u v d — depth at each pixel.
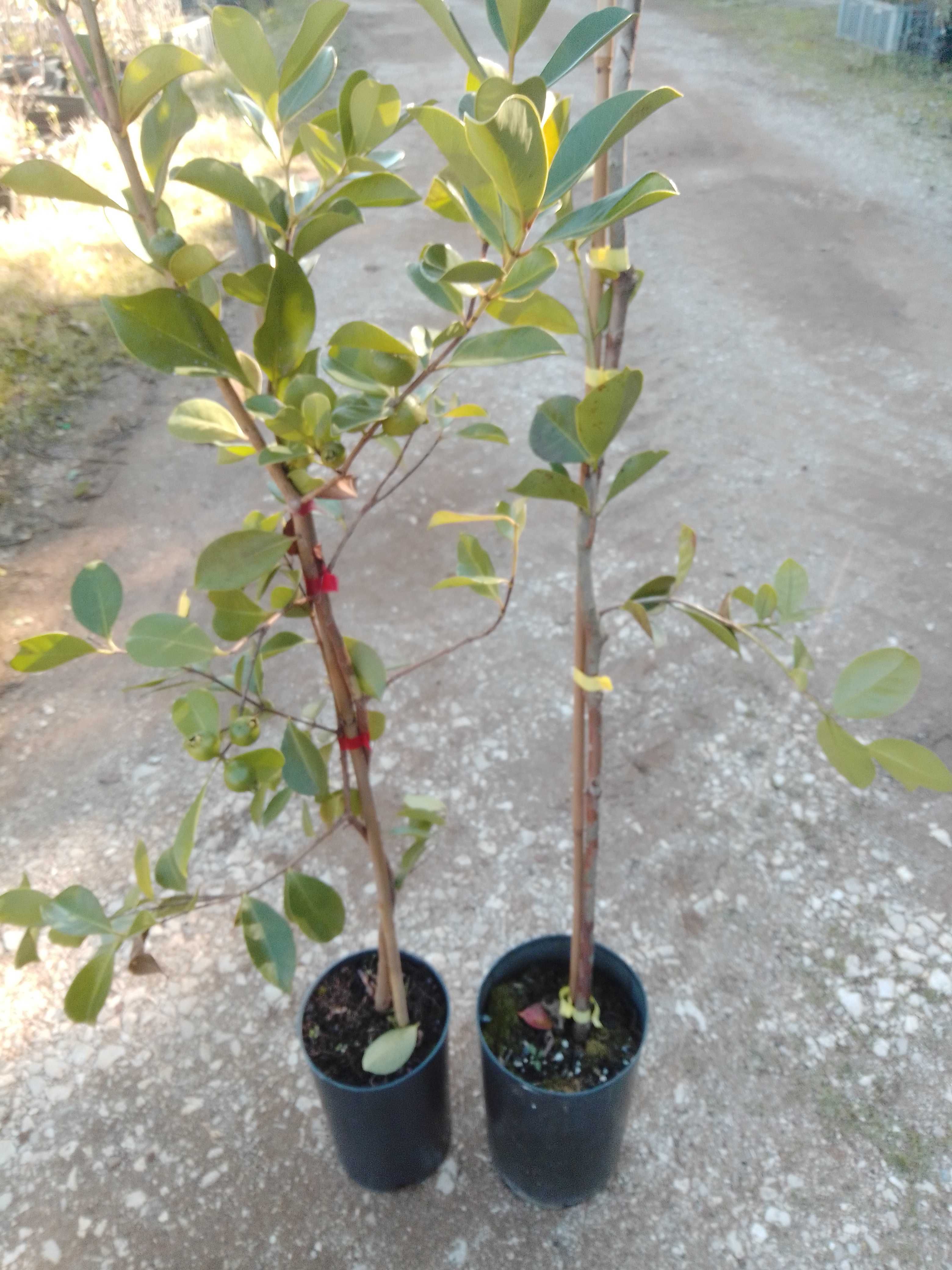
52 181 0.86
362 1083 1.64
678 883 2.48
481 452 4.33
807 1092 2.04
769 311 5.51
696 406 4.64
